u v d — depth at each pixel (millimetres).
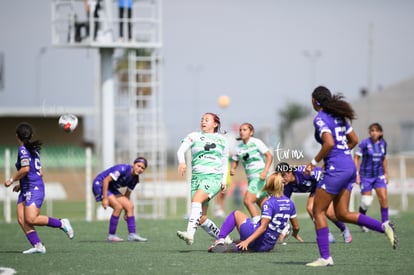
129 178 42656
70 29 68875
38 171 35719
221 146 35125
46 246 39656
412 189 95938
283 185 34656
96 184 42812
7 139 163875
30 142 35562
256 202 43844
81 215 75812
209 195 34812
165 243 40906
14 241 43969
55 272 28719
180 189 102812
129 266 30031
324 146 27688
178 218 66250
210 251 34656
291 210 33719
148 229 51594
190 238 34094
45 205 93500
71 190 119000
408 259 31750
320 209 28719
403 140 190000
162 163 74750
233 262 30547
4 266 30656
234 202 93875
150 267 29594
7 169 66562
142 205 76875
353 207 67938
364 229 46500
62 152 156750
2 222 63219
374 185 46688
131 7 70062
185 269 28797
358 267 28891
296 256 32656
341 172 27969
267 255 33000
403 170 79500
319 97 28438
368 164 46406
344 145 28203
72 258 33156
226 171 35312
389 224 28203
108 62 70562
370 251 35125
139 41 70750
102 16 69312
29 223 35562
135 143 73875
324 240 29031
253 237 33188
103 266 30219
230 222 34500
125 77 82938
